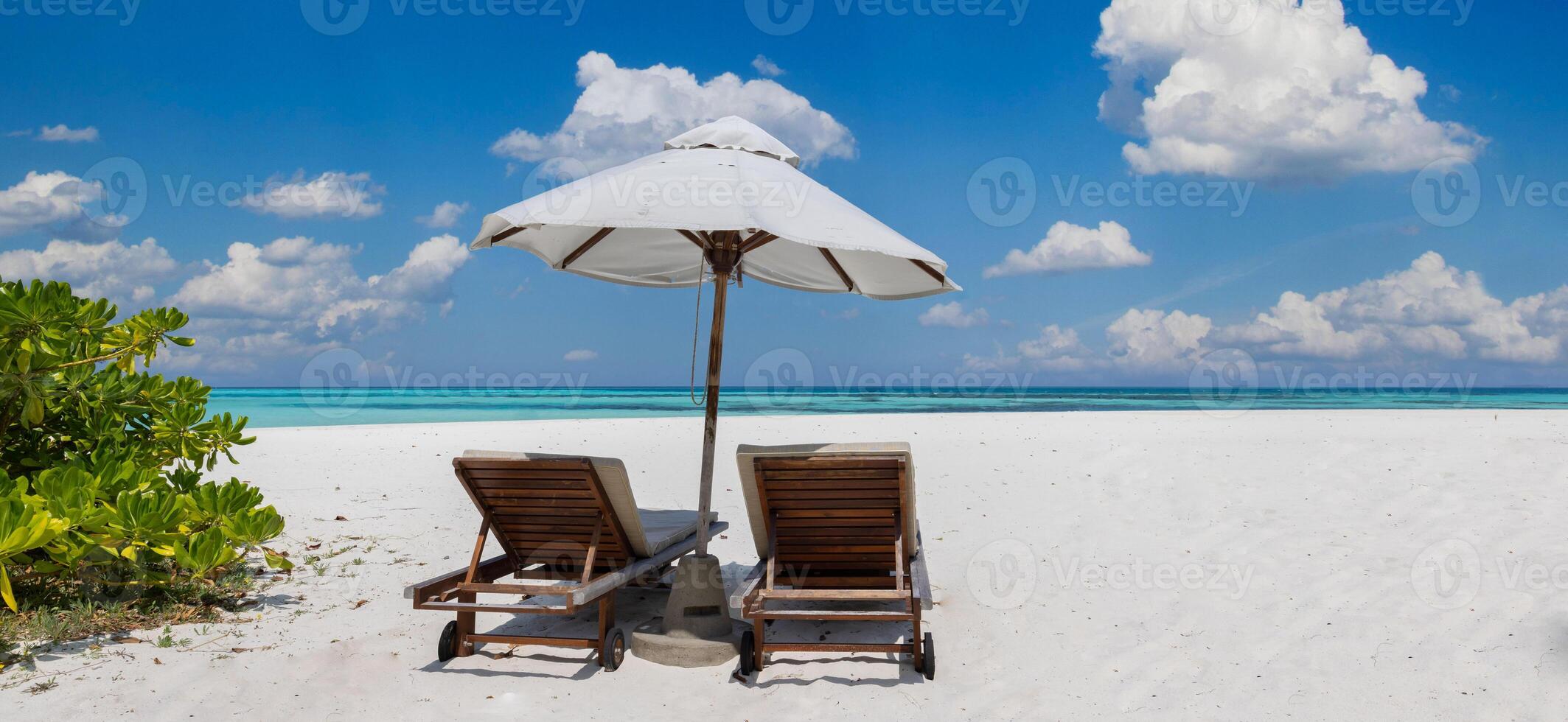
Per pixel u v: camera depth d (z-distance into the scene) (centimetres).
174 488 489
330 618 481
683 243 601
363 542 673
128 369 550
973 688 392
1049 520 730
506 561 477
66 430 540
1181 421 1595
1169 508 751
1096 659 423
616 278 626
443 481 967
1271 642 434
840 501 433
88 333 511
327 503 822
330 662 410
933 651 404
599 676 406
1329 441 1088
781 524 454
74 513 424
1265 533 653
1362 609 474
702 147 455
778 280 635
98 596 475
